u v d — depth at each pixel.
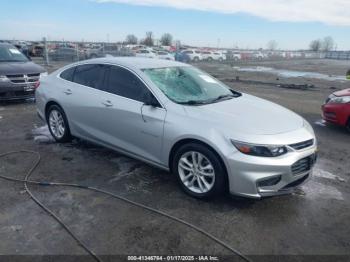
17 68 8.58
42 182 4.07
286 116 3.98
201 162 3.65
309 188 4.12
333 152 5.52
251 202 3.70
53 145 5.45
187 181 3.83
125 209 3.50
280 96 11.41
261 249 2.92
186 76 4.62
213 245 2.95
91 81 4.89
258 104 4.34
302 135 3.58
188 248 2.91
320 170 4.71
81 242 2.94
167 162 3.94
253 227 3.24
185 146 3.69
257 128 3.48
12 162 4.70
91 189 3.92
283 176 3.36
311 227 3.27
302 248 2.95
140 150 4.23
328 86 14.71
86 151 5.19
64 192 3.84
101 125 4.65
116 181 4.16
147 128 4.00
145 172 4.43
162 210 3.50
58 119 5.49
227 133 3.40
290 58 57.66
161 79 4.28
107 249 2.86
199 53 40.22
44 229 3.11
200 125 3.56
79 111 4.93
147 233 3.10
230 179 3.40
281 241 3.04
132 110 4.14
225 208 3.57
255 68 27.77
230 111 3.85
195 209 3.54
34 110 8.12
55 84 5.45
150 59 4.97
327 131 6.86
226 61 41.56
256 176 3.30
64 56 28.39
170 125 3.76
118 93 4.44
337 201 3.81
